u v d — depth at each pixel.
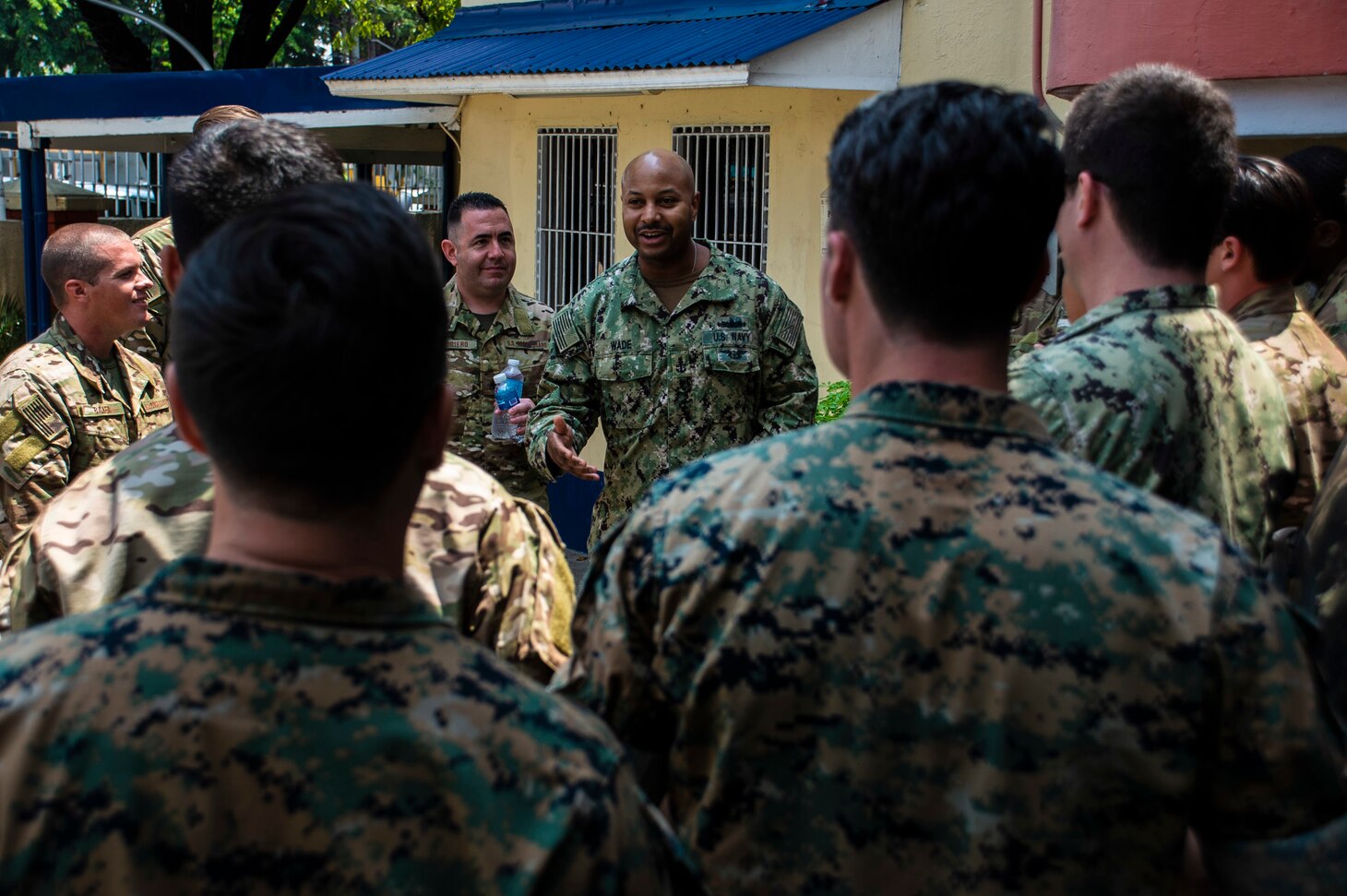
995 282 1.42
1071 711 1.33
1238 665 1.31
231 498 1.12
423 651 1.10
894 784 1.37
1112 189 1.92
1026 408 1.44
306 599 1.08
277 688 1.05
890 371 1.47
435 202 12.70
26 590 1.68
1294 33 4.21
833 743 1.38
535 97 7.82
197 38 14.77
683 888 1.19
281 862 1.03
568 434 3.87
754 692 1.40
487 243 4.70
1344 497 2.04
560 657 1.78
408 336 1.10
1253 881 1.34
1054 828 1.33
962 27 5.95
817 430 1.47
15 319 13.73
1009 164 1.40
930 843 1.36
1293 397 2.51
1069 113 2.03
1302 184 2.61
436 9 16.38
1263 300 2.63
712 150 6.96
